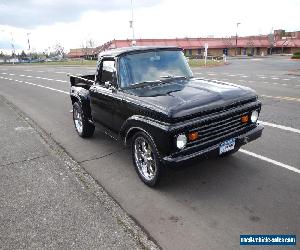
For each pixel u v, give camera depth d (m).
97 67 5.66
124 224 3.75
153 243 3.39
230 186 4.53
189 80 5.15
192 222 3.72
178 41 80.44
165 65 5.27
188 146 3.97
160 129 3.87
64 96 13.62
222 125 4.18
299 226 3.56
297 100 10.52
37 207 4.23
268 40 88.69
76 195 4.50
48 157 6.05
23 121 9.08
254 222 3.66
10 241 3.55
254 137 4.60
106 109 5.32
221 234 3.47
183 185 4.63
